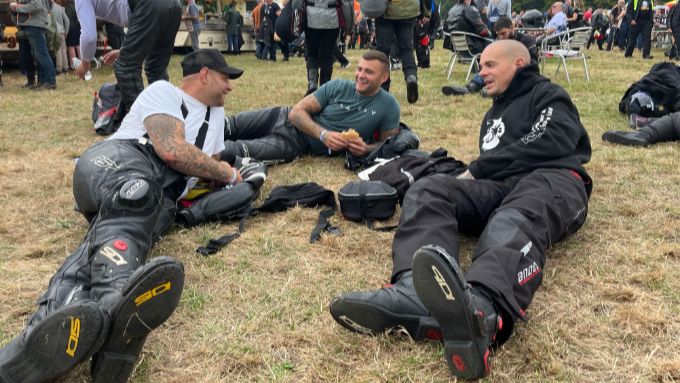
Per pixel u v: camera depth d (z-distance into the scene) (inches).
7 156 198.8
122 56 218.2
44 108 302.4
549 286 100.9
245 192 134.7
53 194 156.9
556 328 87.0
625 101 253.1
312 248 120.3
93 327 64.4
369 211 133.6
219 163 134.3
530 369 77.1
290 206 142.4
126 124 127.2
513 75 121.3
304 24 280.7
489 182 112.0
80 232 131.1
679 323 88.2
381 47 290.2
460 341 71.2
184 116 133.0
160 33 219.0
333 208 142.6
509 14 531.8
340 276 107.2
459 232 119.1
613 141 206.4
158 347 83.1
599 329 87.3
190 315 92.2
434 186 103.5
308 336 86.0
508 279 79.0
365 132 183.8
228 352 81.9
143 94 127.3
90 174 111.9
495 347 80.9
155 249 118.2
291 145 186.1
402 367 77.5
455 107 283.0
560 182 105.3
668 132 203.8
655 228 128.1
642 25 615.2
